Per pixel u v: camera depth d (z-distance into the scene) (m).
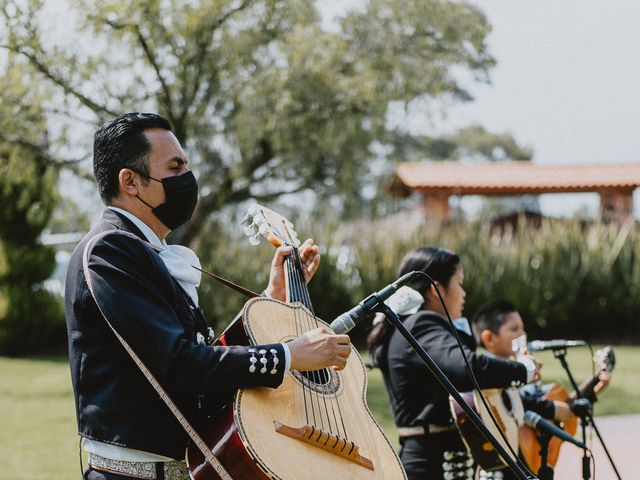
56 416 8.48
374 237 14.92
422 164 23.38
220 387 2.23
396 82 14.05
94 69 11.84
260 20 12.95
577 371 11.12
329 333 2.45
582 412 4.04
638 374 11.26
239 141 13.95
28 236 14.17
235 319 2.53
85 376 2.29
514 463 2.70
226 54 12.77
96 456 2.33
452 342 3.54
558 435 3.95
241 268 13.59
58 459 6.57
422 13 13.77
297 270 2.94
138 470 2.28
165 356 2.18
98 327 2.29
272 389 2.40
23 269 14.19
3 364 12.99
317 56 13.34
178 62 12.41
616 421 8.05
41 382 10.98
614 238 15.57
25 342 14.45
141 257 2.30
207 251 14.05
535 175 22.97
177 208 2.46
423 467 3.57
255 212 3.14
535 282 15.00
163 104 12.72
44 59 11.57
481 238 15.25
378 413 8.38
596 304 15.11
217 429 2.29
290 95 13.21
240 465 2.23
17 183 13.64
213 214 15.25
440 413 3.59
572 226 15.70
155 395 2.27
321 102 13.53
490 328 4.53
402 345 3.63
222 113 13.79
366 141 14.71
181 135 13.14
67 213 14.05
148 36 11.95
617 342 15.04
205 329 2.51
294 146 14.12
